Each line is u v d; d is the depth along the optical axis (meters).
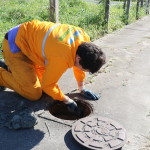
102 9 8.50
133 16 10.35
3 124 3.10
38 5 10.52
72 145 2.82
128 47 6.16
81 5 10.62
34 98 3.54
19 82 3.46
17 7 9.70
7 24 6.95
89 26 7.30
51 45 2.87
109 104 3.60
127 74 4.59
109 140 2.79
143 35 7.53
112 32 7.60
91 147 2.69
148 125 3.18
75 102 3.66
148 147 2.81
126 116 3.35
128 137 2.95
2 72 3.64
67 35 2.87
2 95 3.70
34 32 3.13
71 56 2.79
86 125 3.00
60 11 8.70
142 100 3.73
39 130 3.03
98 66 2.74
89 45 2.74
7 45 3.47
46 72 2.97
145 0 14.37
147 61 5.29
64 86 4.06
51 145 2.81
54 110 3.66
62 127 3.09
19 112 3.33
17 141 2.85
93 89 4.00
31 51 3.29
